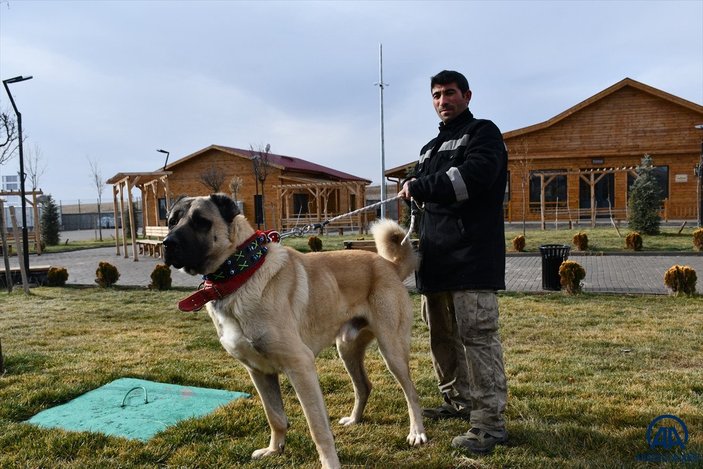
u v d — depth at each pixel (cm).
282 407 358
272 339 311
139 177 1898
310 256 366
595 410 407
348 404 446
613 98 2778
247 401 439
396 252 398
